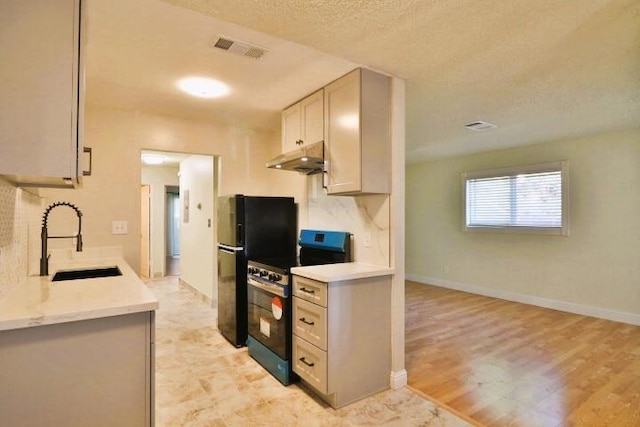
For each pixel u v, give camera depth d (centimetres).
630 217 407
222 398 239
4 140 120
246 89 283
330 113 267
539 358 306
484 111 338
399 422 212
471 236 568
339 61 231
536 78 257
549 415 220
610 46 210
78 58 130
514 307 475
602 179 428
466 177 575
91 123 322
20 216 195
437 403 233
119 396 141
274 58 228
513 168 511
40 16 125
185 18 182
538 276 486
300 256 333
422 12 174
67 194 312
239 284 327
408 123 379
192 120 373
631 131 406
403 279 259
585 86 273
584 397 242
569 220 456
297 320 250
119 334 141
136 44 210
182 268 621
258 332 294
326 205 324
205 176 506
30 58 124
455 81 263
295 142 313
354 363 234
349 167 247
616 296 417
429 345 336
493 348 329
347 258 286
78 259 305
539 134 430
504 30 191
